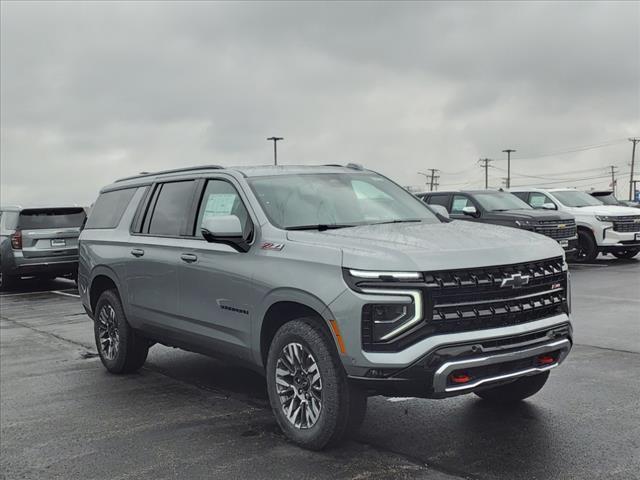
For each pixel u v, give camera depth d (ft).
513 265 13.79
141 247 20.67
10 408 19.13
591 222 54.39
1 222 52.85
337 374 13.87
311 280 14.16
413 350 12.81
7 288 53.11
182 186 20.20
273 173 18.33
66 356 26.68
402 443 14.75
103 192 25.26
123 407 18.78
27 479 13.82
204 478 13.34
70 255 52.11
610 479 12.42
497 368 13.47
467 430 15.42
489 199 51.67
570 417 16.07
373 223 17.04
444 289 13.01
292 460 14.06
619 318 29.48
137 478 13.52
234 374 22.27
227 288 16.72
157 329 20.11
